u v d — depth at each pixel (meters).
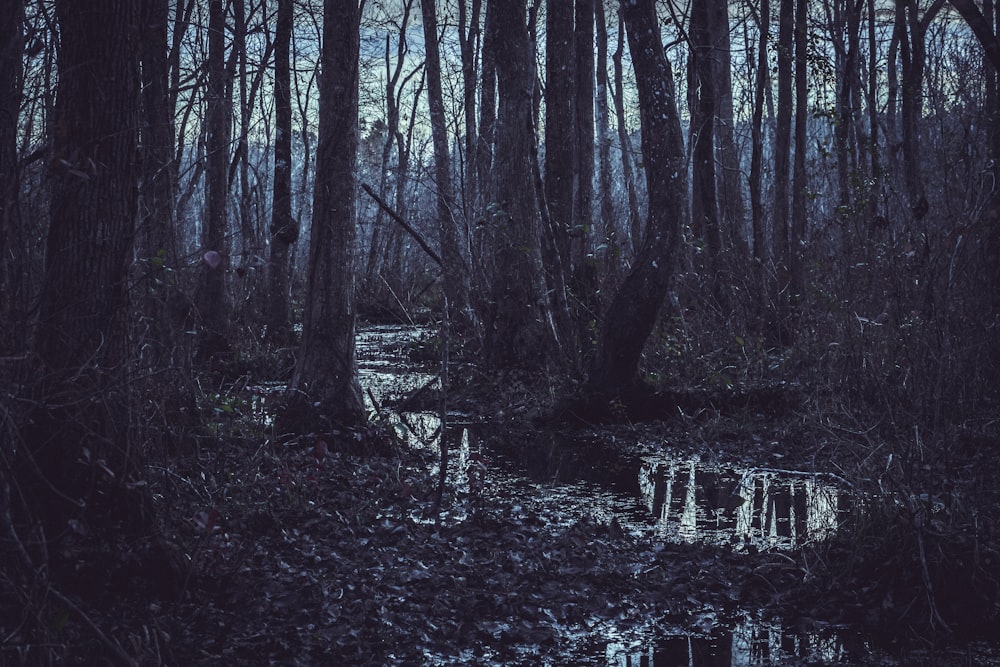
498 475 10.02
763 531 7.86
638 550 7.34
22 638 4.45
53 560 5.39
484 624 5.83
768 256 17.64
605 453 11.23
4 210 4.96
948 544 6.12
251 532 7.17
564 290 13.94
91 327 5.64
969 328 9.49
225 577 6.09
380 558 6.88
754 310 16.78
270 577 6.26
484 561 6.92
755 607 6.22
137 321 6.62
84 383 5.57
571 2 16.69
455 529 7.69
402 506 8.35
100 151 5.64
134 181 5.83
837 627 5.86
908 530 6.19
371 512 8.09
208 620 5.55
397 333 27.08
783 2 18.91
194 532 6.44
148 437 6.68
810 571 6.43
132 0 5.80
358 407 10.58
